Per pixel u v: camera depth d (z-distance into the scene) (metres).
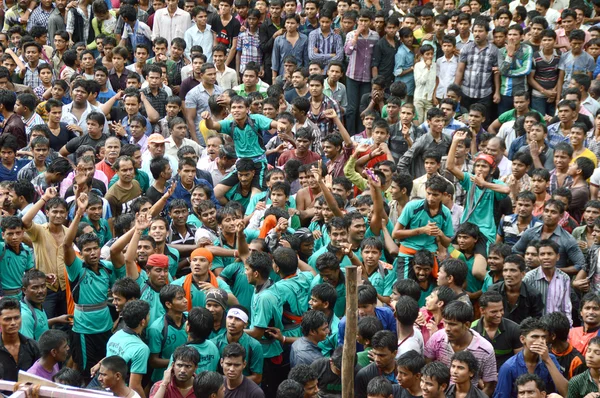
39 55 19.88
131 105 17.34
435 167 14.48
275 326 11.20
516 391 10.21
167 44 20.48
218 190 14.79
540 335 10.04
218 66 19.33
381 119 15.91
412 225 12.55
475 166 13.66
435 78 19.27
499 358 10.76
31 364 10.39
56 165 14.47
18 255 11.88
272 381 11.32
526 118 16.25
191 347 9.86
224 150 15.41
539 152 15.95
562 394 10.02
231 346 9.88
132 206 13.34
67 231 11.41
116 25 21.22
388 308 11.08
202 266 11.41
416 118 19.36
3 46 21.27
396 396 9.61
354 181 14.98
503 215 13.70
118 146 15.17
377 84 18.39
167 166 14.30
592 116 17.39
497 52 19.02
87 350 11.57
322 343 10.72
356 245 12.52
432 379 9.20
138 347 10.27
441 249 12.48
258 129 15.58
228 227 12.75
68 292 12.04
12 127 16.66
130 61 21.11
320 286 10.98
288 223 13.12
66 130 16.81
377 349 9.80
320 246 13.13
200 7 20.94
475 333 10.41
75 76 18.86
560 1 21.58
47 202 12.30
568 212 14.21
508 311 11.65
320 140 16.91
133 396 9.66
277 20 20.84
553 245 11.92
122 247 11.76
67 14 21.89
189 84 18.89
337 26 21.42
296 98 16.94
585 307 11.03
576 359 10.53
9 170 15.11
